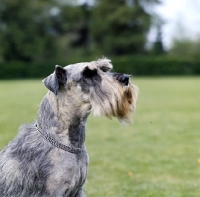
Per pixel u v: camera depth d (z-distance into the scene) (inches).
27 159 181.3
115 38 2351.1
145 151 390.0
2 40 2087.8
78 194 195.0
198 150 391.5
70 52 2418.8
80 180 186.9
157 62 1895.9
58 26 2452.0
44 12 2197.3
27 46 2124.8
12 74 1812.3
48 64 1846.7
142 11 2375.7
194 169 326.3
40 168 177.9
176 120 589.0
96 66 200.8
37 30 2188.7
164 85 1267.2
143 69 1899.6
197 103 810.8
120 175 311.9
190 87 1195.9
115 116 205.6
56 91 180.9
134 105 211.9
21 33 2114.9
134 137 461.4
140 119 601.9
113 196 266.8
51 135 183.0
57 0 2374.5
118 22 2330.2
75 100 188.9
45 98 191.2
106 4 2397.9
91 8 2482.8
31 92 1051.3
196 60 1918.1
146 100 872.3
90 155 374.9
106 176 309.4
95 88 194.2
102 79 199.0
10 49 2128.4
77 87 190.1
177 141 435.2
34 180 179.2
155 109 721.0
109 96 196.7
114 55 2432.3
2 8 2085.4
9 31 2101.4
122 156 370.3
